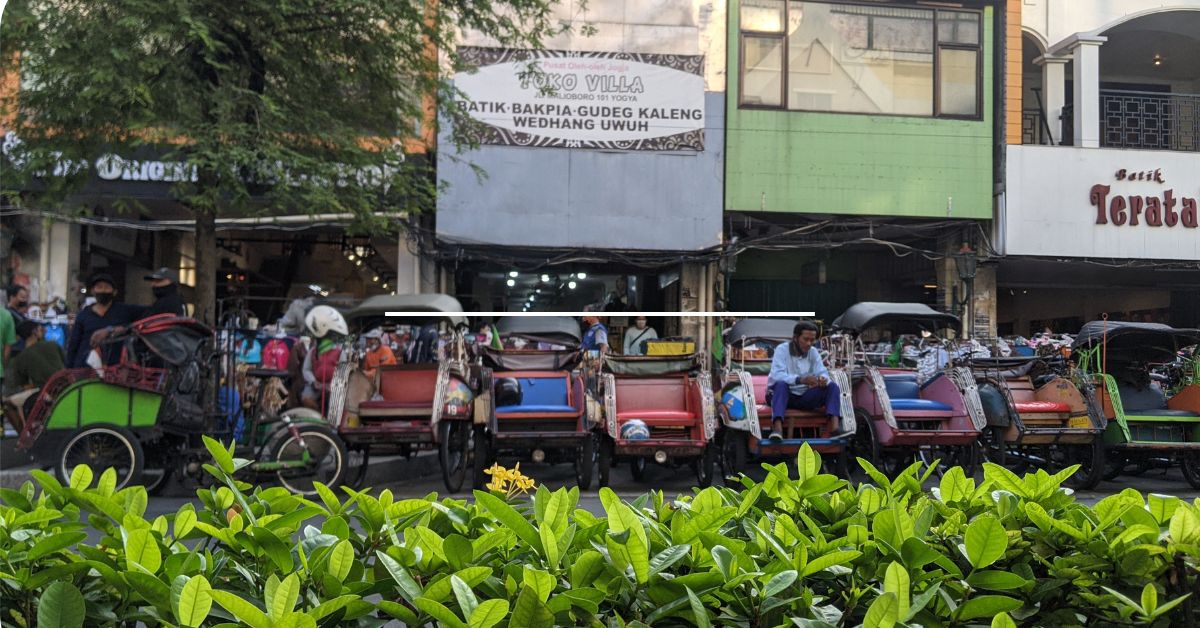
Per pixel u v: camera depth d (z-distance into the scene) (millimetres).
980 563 1839
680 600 1631
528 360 10211
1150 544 1949
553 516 1854
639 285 18234
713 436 9461
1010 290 22234
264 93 10711
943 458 10406
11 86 11836
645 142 16281
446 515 2107
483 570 1593
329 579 1614
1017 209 16984
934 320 11203
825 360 11109
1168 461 10742
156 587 1590
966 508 2314
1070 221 17078
